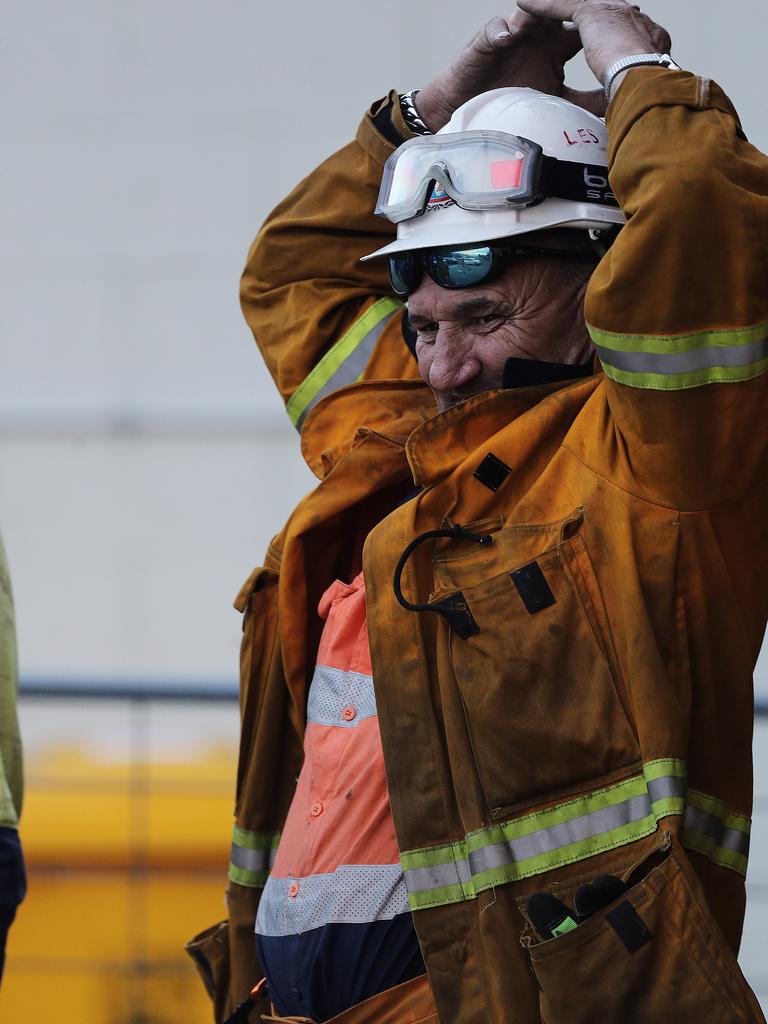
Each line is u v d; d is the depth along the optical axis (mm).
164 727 14258
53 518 16578
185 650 16375
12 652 8062
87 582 16516
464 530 6465
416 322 7055
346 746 6707
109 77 16719
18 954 12664
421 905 6121
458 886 6113
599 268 6004
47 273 16859
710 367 5852
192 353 16719
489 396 6676
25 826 13133
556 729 6000
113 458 16609
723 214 5762
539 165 6586
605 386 6312
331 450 7691
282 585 7395
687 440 5910
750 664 6309
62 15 16750
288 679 7398
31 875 12859
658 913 5590
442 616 6238
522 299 6754
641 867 5762
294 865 6754
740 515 6168
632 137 6020
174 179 16703
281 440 16562
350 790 6586
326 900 6500
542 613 6109
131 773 14125
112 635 16406
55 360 16812
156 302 16750
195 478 16594
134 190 16750
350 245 8430
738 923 6316
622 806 5926
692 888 5621
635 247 5793
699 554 6098
